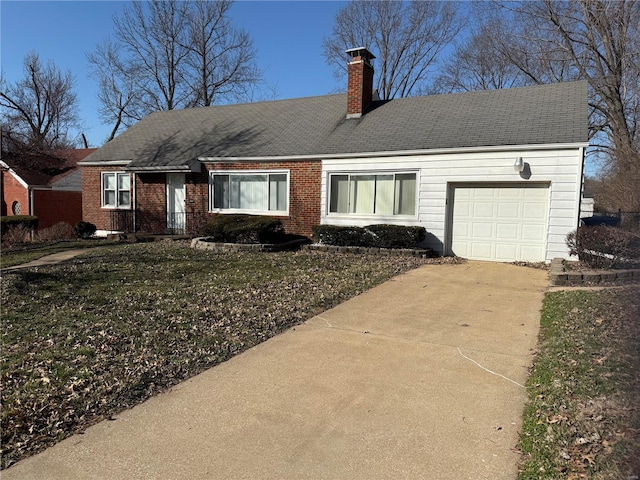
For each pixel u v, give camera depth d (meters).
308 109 16.66
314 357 4.71
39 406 3.63
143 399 3.79
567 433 3.02
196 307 6.60
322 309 6.55
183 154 15.95
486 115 12.34
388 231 11.78
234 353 4.84
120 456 2.98
